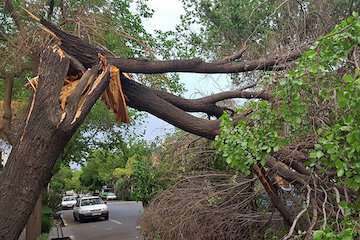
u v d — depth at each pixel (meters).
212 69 6.37
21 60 9.87
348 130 3.67
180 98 6.41
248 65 6.33
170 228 8.08
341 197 5.07
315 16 7.07
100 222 26.48
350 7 7.54
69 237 18.81
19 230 5.07
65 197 48.59
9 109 11.41
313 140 4.96
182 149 8.72
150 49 8.98
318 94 4.34
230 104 7.57
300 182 5.61
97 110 14.55
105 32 9.12
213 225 7.96
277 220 7.94
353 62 4.35
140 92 6.06
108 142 18.53
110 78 5.74
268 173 6.28
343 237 3.62
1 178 5.12
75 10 9.76
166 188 8.97
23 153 5.11
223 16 10.87
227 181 8.17
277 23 7.45
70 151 17.64
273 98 4.71
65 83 5.64
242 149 4.46
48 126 5.13
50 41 5.71
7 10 9.84
